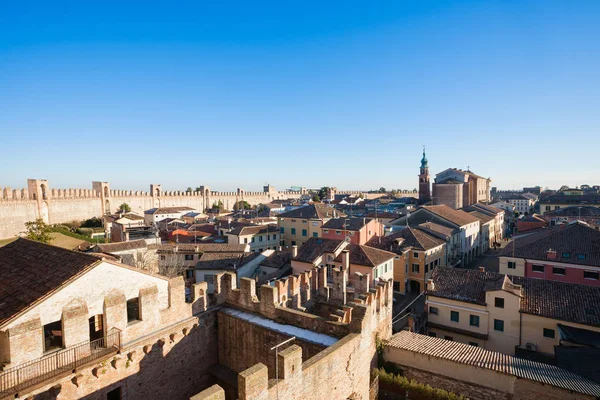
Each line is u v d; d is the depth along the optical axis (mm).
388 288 32781
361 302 27484
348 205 164000
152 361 22766
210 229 101500
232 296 27734
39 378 17516
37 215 102250
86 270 20844
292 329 24047
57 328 21719
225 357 26938
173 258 68812
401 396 28109
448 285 43312
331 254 55031
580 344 31906
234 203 195500
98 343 20547
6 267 24578
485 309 39156
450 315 41562
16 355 17250
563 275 48062
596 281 45750
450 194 124062
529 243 54469
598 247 48000
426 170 135000
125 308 21625
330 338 22703
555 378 25422
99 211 131500
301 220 93562
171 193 166125
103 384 20312
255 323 25047
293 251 57875
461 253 80125
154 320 23266
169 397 23906
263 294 25859
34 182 102125
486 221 98562
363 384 23328
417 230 70750
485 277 42844
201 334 26078
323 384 19391
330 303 32562
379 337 31078
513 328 37594
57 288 19609
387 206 148000
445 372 28609
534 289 39219
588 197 133125
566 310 35688
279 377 16875
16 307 18938
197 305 26172
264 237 92438
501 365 27469
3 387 16594
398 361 30531
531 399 25469
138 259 59781
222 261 65312
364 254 53562
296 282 31062
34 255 25203
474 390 27453
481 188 154500
